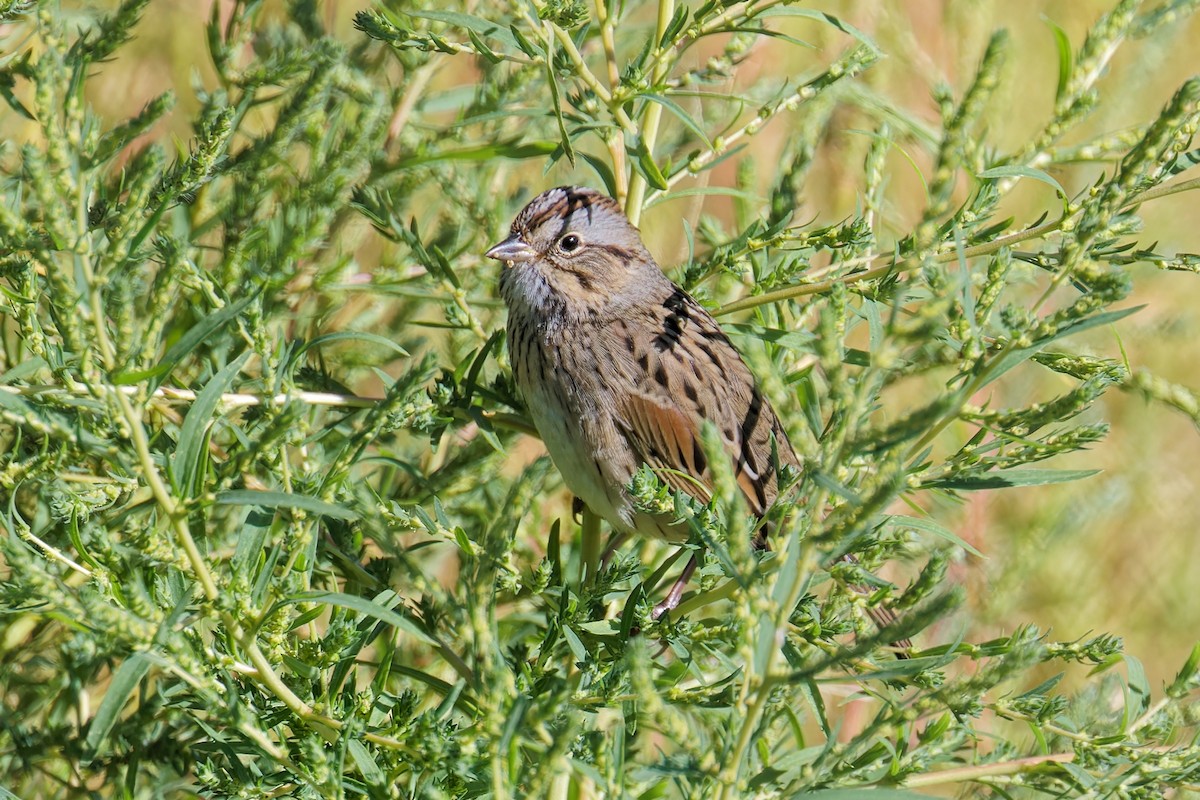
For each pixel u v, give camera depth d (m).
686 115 7.50
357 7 11.66
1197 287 13.85
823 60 12.17
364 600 5.74
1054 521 11.98
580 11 7.59
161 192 7.52
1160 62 12.25
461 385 8.41
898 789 5.62
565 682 5.97
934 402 4.67
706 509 6.46
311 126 8.88
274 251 8.30
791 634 7.14
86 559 5.98
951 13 12.92
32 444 7.52
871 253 8.53
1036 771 6.78
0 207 5.37
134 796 7.70
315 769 5.85
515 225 9.91
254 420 7.76
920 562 10.88
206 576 5.68
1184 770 6.54
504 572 7.18
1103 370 7.02
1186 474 13.37
